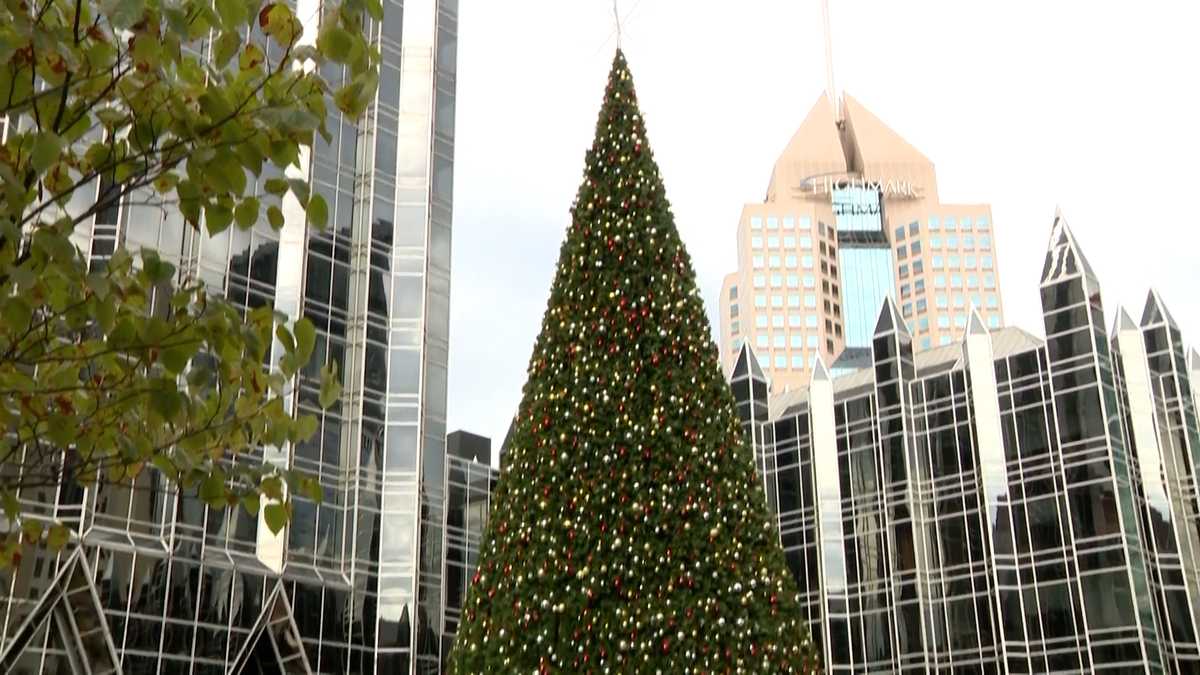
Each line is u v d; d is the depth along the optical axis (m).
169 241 41.81
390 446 46.75
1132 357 59.75
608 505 17.72
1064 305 59.00
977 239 198.88
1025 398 59.16
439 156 52.00
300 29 8.18
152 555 38.69
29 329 7.25
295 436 8.31
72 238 39.28
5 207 6.63
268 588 41.91
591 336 18.91
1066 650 54.25
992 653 56.28
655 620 16.97
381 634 44.25
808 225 197.12
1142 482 57.06
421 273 49.31
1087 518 55.22
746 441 19.27
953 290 195.00
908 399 62.81
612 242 19.55
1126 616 52.88
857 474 63.16
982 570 57.75
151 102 7.55
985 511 58.19
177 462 7.64
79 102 7.51
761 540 18.11
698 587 17.30
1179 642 54.16
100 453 8.16
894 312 64.69
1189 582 55.91
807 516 64.00
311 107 7.82
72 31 7.32
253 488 8.05
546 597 17.34
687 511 17.67
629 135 20.47
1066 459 56.62
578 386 18.55
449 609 52.38
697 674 16.78
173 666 38.31
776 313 191.25
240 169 7.43
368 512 45.47
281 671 41.53
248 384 8.12
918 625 58.41
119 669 36.75
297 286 45.78
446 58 53.84
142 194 37.69
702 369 18.89
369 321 47.66
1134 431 58.19
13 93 7.12
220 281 43.12
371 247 48.66
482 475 56.78
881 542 61.06
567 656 17.06
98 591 37.06
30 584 35.75
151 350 7.64
